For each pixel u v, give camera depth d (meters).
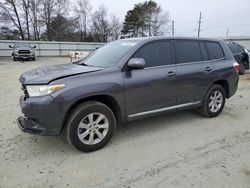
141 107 4.30
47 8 51.56
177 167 3.46
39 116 3.52
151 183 3.09
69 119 3.70
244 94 8.14
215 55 5.51
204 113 5.43
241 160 3.65
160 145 4.14
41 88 3.52
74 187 3.02
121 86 3.99
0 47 28.80
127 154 3.83
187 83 4.85
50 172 3.34
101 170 3.38
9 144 4.14
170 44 4.76
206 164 3.53
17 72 13.83
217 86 5.46
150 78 4.30
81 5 63.50
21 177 3.22
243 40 24.50
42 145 4.11
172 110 4.78
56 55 32.19
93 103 3.83
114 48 4.71
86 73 3.82
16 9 48.09
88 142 3.85
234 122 5.29
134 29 70.50
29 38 50.69
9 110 6.05
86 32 65.69
